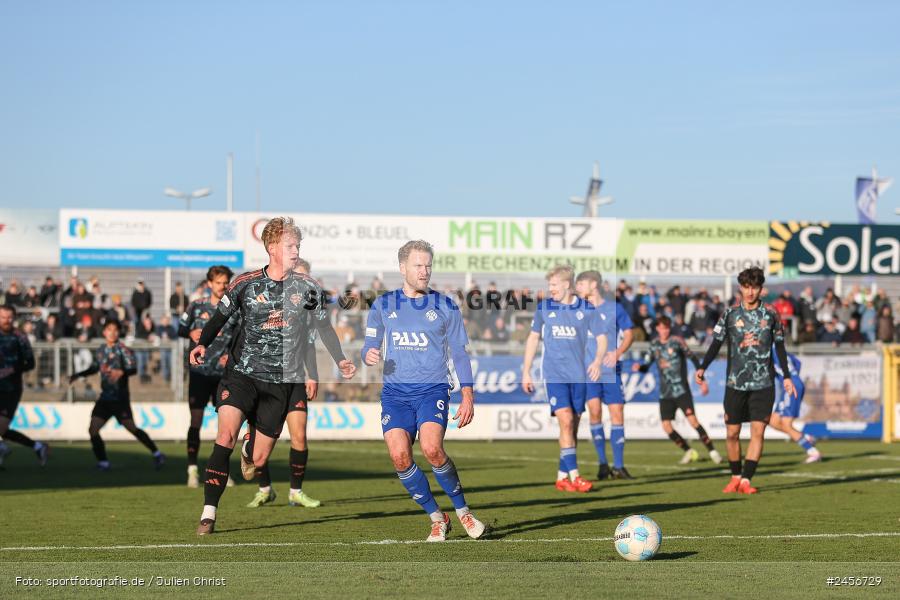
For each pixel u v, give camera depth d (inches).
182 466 719.1
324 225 893.2
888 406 960.3
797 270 955.3
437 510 351.9
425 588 253.4
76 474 659.4
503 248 916.0
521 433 944.9
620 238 930.7
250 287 385.1
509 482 582.9
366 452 828.6
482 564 294.0
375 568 286.0
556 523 400.5
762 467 693.9
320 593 247.4
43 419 909.2
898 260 964.0
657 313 951.6
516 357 939.3
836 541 351.6
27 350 681.0
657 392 952.3
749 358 517.3
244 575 274.7
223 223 913.5
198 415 560.7
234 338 390.0
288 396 398.9
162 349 916.0
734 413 521.0
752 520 411.5
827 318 1000.9
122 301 1028.5
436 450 338.6
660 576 272.1
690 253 941.2
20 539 362.0
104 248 902.4
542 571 280.4
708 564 295.1
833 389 957.2
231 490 550.0
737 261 948.0
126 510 455.5
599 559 307.4
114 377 677.3
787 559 310.7
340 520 414.6
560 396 535.8
